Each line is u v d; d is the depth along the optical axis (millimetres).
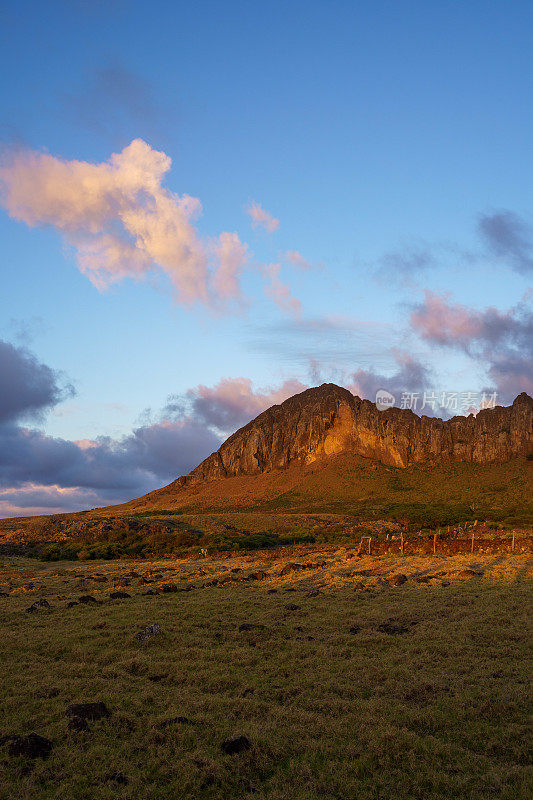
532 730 10531
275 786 9023
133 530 96312
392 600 24359
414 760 9570
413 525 100562
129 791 8820
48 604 25750
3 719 11711
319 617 21531
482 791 8625
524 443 185250
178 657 16578
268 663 15688
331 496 171250
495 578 29297
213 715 11844
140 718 11734
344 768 9484
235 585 31703
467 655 15570
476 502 137250
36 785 9047
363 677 14141
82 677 14812
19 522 120188
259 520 111312
